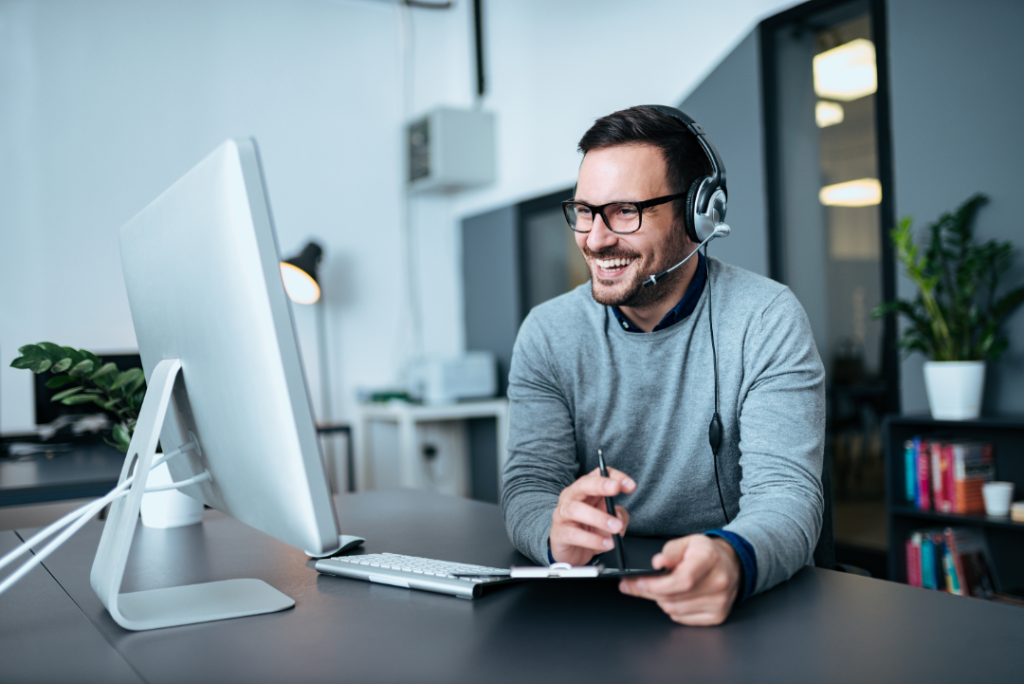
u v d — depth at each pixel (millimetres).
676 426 1188
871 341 2836
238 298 648
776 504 885
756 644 658
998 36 2395
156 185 3807
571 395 1242
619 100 3707
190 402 799
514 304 4320
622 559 766
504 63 4375
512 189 4340
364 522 1246
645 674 599
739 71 3090
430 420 4547
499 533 1146
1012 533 2404
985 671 592
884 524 2852
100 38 3684
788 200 3037
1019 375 2402
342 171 4359
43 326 3521
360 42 4422
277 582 898
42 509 2891
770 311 1112
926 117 2580
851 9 2836
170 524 1238
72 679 616
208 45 3967
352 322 4367
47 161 3553
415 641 684
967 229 2393
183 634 719
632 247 1045
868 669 599
